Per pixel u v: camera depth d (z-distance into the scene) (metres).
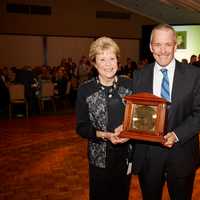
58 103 10.68
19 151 5.51
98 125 2.05
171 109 1.98
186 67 2.03
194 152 2.11
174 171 2.07
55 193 3.73
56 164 4.79
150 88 2.05
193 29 11.27
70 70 10.88
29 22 12.45
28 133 6.82
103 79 2.05
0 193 3.76
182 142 1.94
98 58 1.97
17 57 12.38
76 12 13.29
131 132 1.91
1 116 8.76
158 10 12.48
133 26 14.40
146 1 12.53
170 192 2.15
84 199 3.56
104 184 2.09
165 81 2.02
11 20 12.12
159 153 2.05
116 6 13.99
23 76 8.91
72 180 4.14
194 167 2.12
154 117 1.88
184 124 1.95
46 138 6.38
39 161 4.95
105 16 13.87
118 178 2.09
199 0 10.51
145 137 1.88
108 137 1.98
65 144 5.91
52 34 12.94
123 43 14.34
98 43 1.97
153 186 2.11
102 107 2.04
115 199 2.12
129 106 1.93
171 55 1.95
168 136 1.91
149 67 2.10
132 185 3.86
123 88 2.07
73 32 13.32
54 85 9.51
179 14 11.73
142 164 2.12
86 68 11.09
